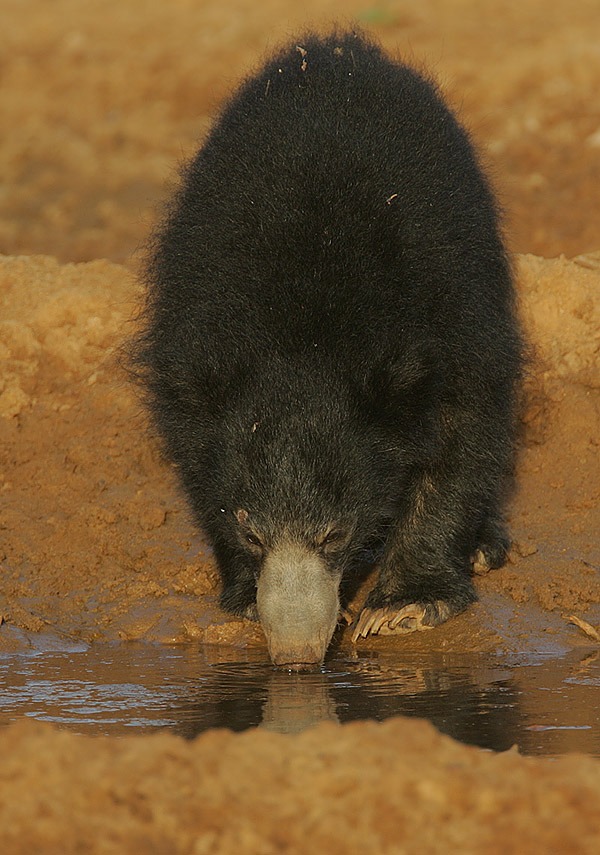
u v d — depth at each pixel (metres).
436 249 11.30
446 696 10.05
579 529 13.08
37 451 14.59
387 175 11.40
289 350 10.80
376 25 39.59
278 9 43.78
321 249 11.05
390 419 10.84
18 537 13.38
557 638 11.56
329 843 6.31
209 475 11.02
